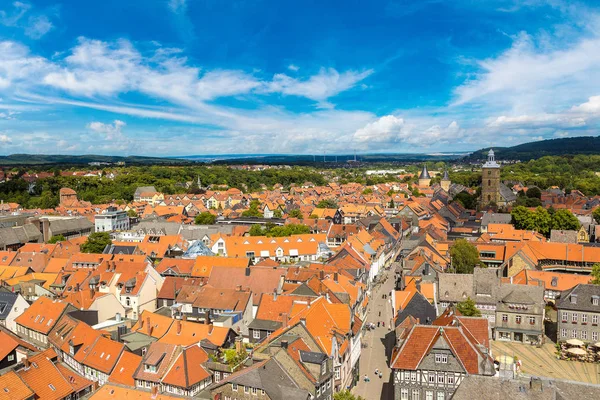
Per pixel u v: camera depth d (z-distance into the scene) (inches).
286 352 2763.3
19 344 3543.3
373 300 5620.1
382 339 4392.2
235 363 3107.8
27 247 7071.9
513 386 2456.9
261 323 3949.3
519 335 4261.8
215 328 3580.2
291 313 3804.1
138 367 3225.9
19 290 5442.9
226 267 5032.0
